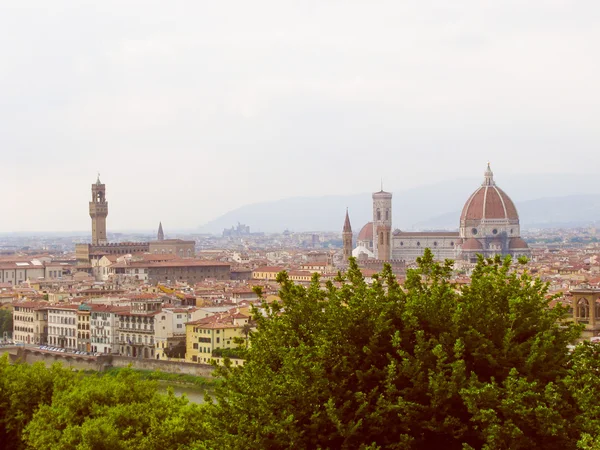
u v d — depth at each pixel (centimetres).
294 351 12394
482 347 11975
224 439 12106
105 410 17012
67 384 19050
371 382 12212
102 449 15800
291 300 13838
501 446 11050
